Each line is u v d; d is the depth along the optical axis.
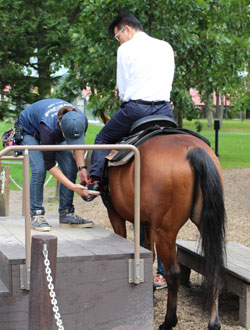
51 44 14.29
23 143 4.57
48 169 4.13
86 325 3.37
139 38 4.19
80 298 3.35
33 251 2.85
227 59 11.72
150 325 3.52
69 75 11.61
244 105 26.72
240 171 13.92
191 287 5.18
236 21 13.59
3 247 3.64
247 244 6.64
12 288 3.25
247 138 27.19
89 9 10.16
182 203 3.49
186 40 10.04
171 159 3.51
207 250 3.44
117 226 4.34
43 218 4.44
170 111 4.20
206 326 4.04
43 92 15.21
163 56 4.15
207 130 34.78
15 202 10.09
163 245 3.58
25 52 14.66
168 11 10.05
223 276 3.49
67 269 3.31
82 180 4.29
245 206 9.38
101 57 10.66
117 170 3.91
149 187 3.55
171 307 3.67
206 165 3.45
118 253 3.43
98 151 4.20
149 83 4.06
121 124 4.13
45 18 14.27
